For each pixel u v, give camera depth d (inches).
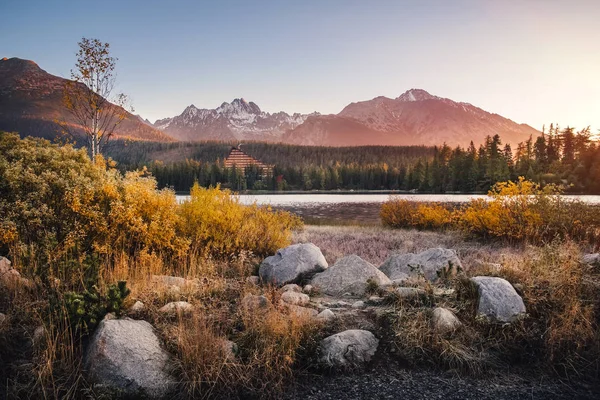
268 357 151.6
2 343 148.6
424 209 732.7
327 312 194.4
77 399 132.6
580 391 148.0
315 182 4192.9
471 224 566.9
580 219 470.3
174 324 171.3
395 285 230.5
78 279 201.6
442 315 181.5
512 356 168.2
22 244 225.6
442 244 494.3
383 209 816.3
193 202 335.9
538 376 157.6
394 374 156.8
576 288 196.4
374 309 204.4
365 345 167.8
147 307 183.8
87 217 253.9
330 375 155.9
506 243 481.4
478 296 190.2
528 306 190.1
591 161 2466.8
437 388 148.0
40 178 251.6
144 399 134.0
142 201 284.8
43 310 165.9
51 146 306.8
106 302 167.6
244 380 145.3
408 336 172.7
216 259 308.0
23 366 141.3
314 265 269.1
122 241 267.3
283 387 146.6
